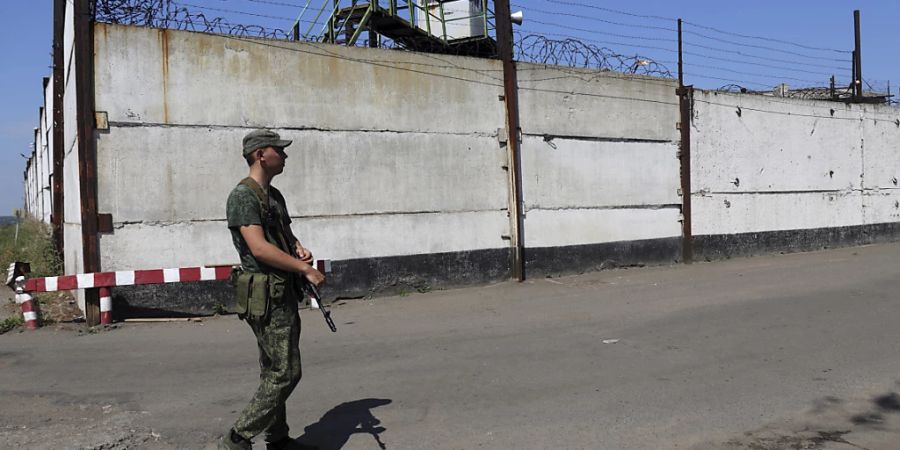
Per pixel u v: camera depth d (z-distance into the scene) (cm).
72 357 758
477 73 1280
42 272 1417
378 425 525
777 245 1788
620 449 477
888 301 1012
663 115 1558
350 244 1152
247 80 1066
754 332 830
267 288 416
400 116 1199
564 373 667
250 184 425
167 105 1009
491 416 545
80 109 952
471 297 1159
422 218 1222
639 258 1514
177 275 977
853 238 1986
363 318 992
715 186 1655
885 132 2070
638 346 772
